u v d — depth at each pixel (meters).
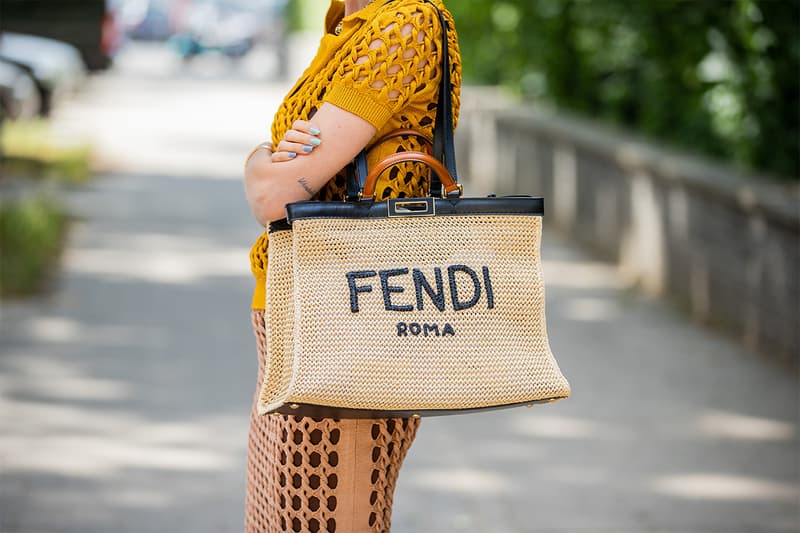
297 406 3.19
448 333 3.25
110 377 9.02
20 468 7.10
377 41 3.32
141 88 37.22
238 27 51.88
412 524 6.52
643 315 11.71
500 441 8.01
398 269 3.24
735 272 10.74
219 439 7.75
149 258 13.62
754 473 7.45
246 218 16.55
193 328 10.57
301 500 3.60
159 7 59.34
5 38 25.97
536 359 3.34
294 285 3.20
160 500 6.70
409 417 3.43
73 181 19.28
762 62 12.40
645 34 14.92
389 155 3.41
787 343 9.89
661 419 8.50
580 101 19.38
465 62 24.94
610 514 6.73
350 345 3.18
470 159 22.67
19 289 11.58
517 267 3.34
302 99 3.45
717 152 13.28
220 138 26.28
